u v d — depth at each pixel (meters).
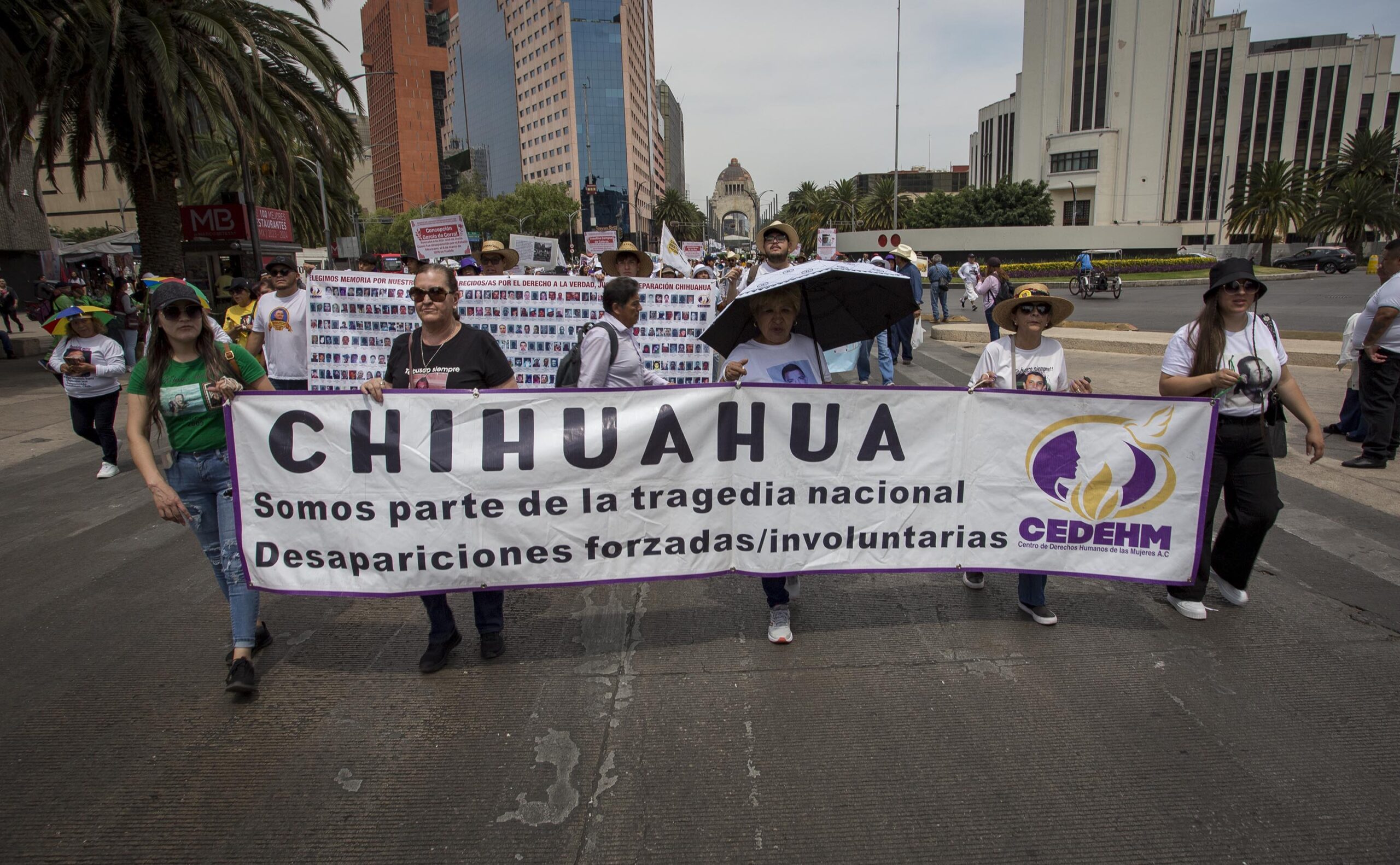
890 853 2.37
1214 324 3.67
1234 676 3.31
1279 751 2.82
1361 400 6.33
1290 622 3.79
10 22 11.97
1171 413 3.61
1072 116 72.94
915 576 4.47
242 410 3.31
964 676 3.35
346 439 3.36
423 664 3.45
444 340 3.60
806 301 3.95
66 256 33.47
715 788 2.67
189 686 3.40
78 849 2.44
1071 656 3.51
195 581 4.61
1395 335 6.04
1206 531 3.81
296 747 2.94
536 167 135.62
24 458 7.75
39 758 2.90
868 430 3.59
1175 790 2.63
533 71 130.62
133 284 15.82
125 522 5.70
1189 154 76.25
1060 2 71.88
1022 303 3.80
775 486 3.59
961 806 2.57
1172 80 71.81
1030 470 3.67
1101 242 54.94
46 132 14.16
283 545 3.39
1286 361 3.69
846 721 3.04
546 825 2.51
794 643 3.68
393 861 2.37
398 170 149.12
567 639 3.76
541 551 3.49
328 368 6.31
